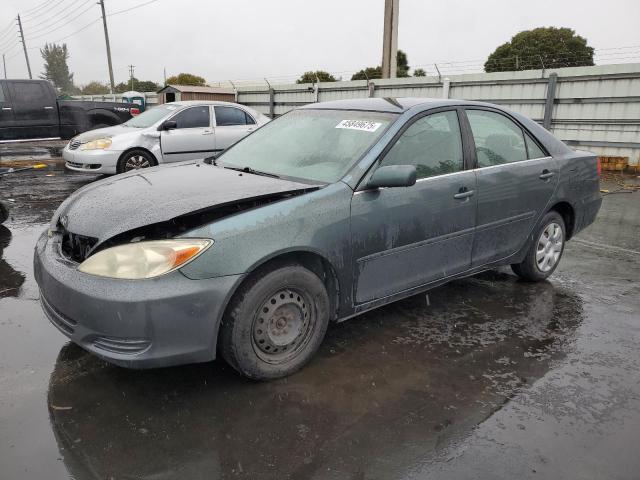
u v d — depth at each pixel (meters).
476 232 3.63
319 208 2.79
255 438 2.33
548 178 4.11
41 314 3.58
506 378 2.88
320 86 17.27
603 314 3.79
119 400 2.60
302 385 2.76
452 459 2.22
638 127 10.84
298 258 2.81
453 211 3.42
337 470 2.14
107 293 2.34
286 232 2.64
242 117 9.97
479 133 3.71
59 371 2.86
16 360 2.96
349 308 3.04
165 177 3.25
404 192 3.14
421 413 2.54
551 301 4.02
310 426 2.42
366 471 2.14
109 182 3.31
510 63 19.22
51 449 2.23
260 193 2.73
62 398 2.61
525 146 4.05
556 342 3.33
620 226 6.53
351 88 16.34
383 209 3.03
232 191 2.79
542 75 12.01
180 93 19.03
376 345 3.23
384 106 3.52
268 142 3.74
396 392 2.72
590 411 2.59
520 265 4.29
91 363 2.94
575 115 11.74
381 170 2.92
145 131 8.90
